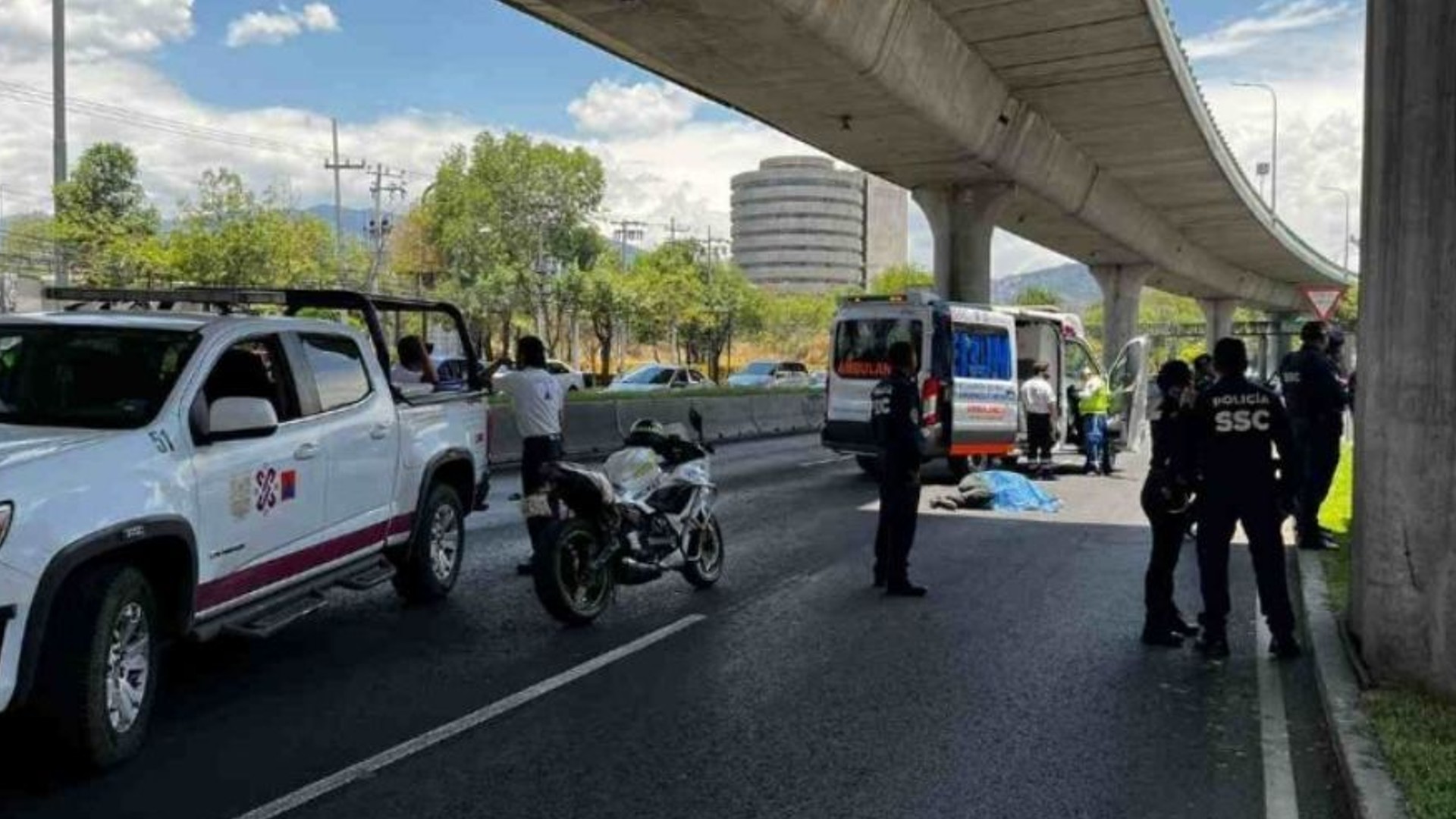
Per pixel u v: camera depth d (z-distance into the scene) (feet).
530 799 15.78
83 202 148.25
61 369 19.12
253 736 18.13
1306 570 32.42
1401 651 20.04
